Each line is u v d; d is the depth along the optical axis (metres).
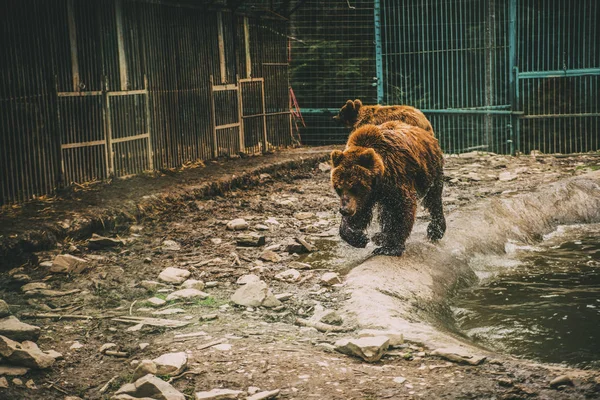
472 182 11.73
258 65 13.86
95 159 9.85
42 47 8.87
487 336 5.54
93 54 9.73
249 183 11.37
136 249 7.79
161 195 9.46
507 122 14.59
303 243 7.85
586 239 8.98
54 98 9.05
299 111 15.44
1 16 8.26
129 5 10.37
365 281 6.31
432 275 6.86
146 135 10.79
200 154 12.12
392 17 17.97
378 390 4.18
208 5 11.99
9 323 5.11
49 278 6.68
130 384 4.22
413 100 17.61
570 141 14.24
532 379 4.26
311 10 17.92
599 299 6.35
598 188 10.62
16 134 8.55
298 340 5.07
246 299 5.96
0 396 4.20
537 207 9.74
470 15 16.05
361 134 7.02
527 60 14.23
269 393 4.10
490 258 7.99
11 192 8.52
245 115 13.45
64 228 7.79
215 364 4.58
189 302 6.03
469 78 17.19
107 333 5.30
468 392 4.11
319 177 12.61
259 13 13.86
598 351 5.07
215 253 7.68
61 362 4.77
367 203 7.02
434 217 7.87
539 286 6.90
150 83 10.85
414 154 7.11
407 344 4.90
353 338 5.03
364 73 17.84
